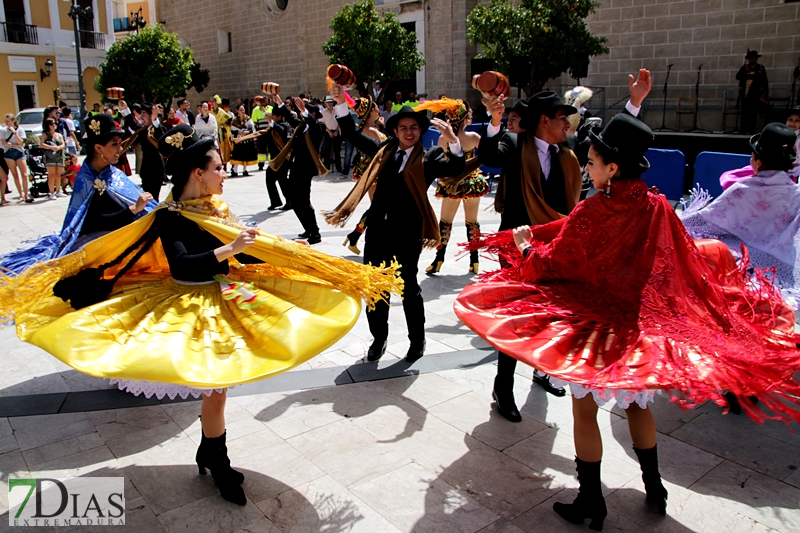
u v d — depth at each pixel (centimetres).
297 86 2741
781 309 334
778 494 325
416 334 484
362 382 454
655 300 279
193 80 2977
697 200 508
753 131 1348
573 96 593
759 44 1410
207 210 328
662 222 287
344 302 316
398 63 1741
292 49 2723
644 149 285
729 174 526
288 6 2688
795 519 304
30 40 3073
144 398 432
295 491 327
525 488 329
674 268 285
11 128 1201
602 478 339
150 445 373
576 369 263
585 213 294
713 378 253
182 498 321
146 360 271
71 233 430
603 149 286
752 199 471
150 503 317
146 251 339
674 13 1505
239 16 2947
